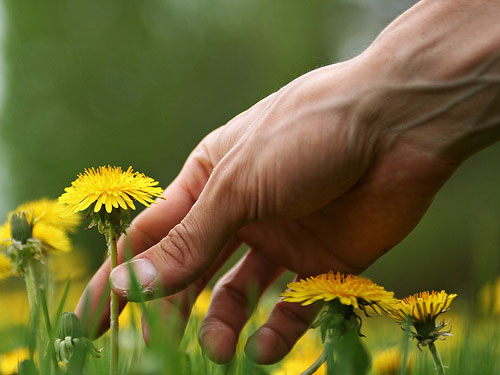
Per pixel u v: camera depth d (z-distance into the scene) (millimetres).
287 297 497
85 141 6281
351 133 533
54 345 481
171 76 6289
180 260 525
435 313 493
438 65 525
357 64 540
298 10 5910
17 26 6594
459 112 527
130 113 6301
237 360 533
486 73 520
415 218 563
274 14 6070
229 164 535
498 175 4297
